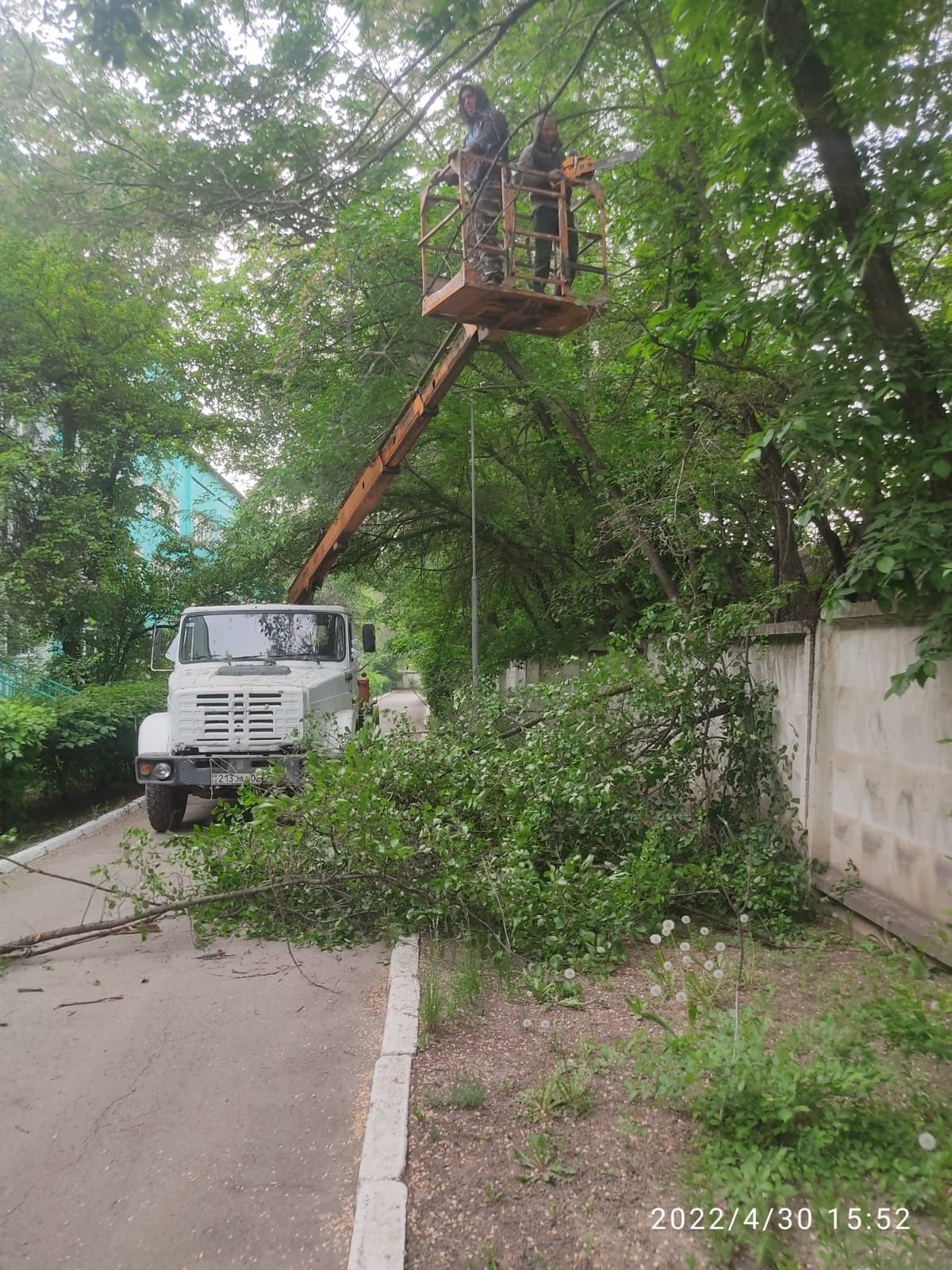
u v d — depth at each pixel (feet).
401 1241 8.96
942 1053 10.89
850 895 18.74
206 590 56.65
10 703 32.78
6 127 25.43
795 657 22.35
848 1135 10.02
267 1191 10.18
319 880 19.49
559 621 44.47
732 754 24.02
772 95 16.25
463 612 55.88
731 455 24.21
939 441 14.48
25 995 16.53
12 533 49.52
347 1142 11.23
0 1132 11.62
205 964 18.19
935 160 15.05
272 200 24.84
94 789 41.75
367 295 39.11
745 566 28.48
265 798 21.29
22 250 47.14
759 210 17.76
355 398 41.88
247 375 60.75
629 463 31.73
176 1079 13.01
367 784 20.07
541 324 24.99
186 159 24.94
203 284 55.98
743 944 14.90
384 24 19.45
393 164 31.27
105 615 54.44
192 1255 9.12
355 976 17.37
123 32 18.95
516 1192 9.80
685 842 21.75
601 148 27.27
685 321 18.20
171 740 31.30
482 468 45.39
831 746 20.51
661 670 24.36
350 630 37.58
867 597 18.79
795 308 16.12
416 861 19.75
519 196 23.95
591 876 18.67
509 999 15.55
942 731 16.17
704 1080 11.41
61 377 53.36
